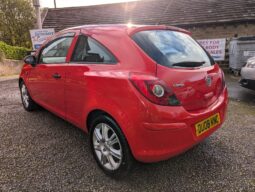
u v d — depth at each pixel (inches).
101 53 109.1
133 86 90.0
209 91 107.8
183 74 96.5
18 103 220.2
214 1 552.1
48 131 155.3
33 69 164.9
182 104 94.7
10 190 98.9
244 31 479.5
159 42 106.0
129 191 98.6
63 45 135.4
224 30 491.2
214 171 111.9
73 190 99.2
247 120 172.7
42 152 128.9
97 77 104.0
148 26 110.8
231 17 480.1
